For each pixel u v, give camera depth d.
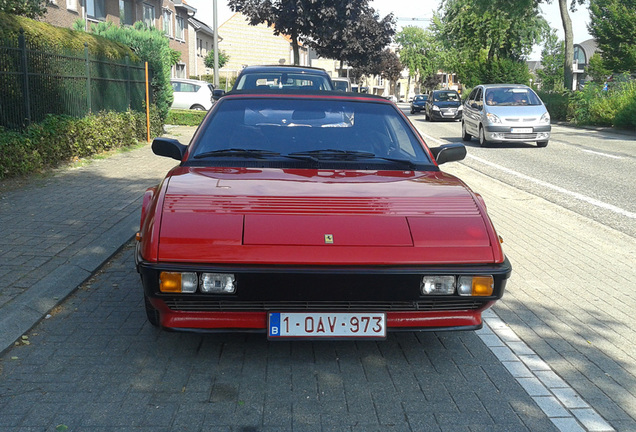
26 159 9.88
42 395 3.27
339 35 32.78
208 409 3.15
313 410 3.17
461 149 4.84
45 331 4.18
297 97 5.02
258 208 3.60
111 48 14.95
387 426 3.03
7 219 7.06
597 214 8.67
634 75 28.55
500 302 5.03
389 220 3.57
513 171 13.05
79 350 3.87
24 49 10.29
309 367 3.69
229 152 4.45
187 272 3.26
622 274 5.90
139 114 16.12
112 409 3.13
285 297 3.30
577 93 29.48
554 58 42.69
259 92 5.08
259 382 3.47
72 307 4.65
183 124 23.25
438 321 3.52
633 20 27.72
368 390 3.40
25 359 3.72
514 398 3.36
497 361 3.85
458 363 3.80
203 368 3.63
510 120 17.91
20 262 5.48
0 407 3.13
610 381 3.61
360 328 3.42
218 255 3.29
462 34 47.47
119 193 8.84
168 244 3.33
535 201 9.63
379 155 4.60
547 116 18.16
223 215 3.52
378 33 39.53
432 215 3.66
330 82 11.77
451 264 3.40
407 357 3.87
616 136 22.28
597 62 34.88
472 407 3.24
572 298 5.17
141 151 14.20
